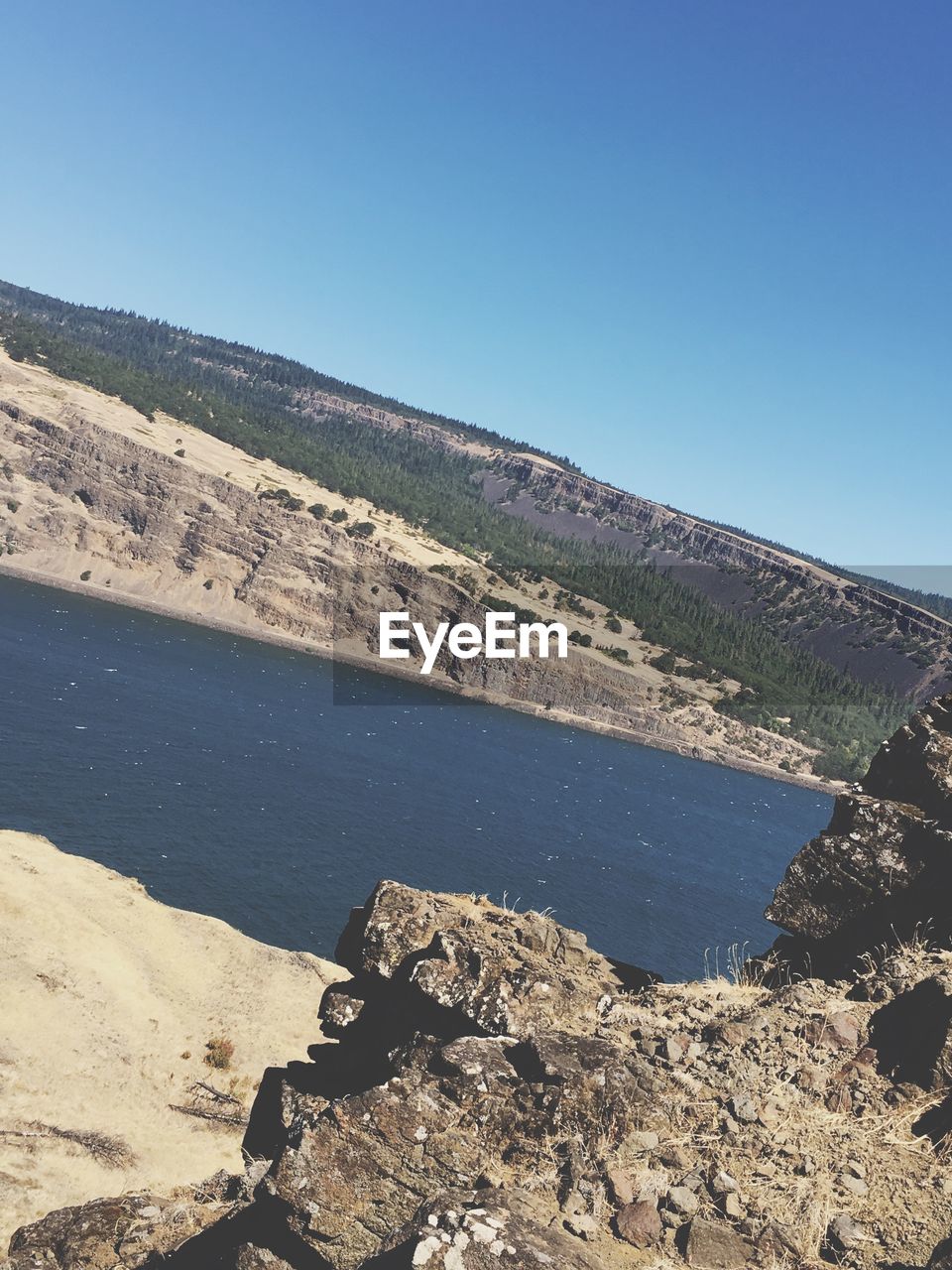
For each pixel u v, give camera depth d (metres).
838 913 10.11
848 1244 5.91
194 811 82.88
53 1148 27.98
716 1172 6.45
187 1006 42.12
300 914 65.56
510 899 81.94
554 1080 7.08
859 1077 7.33
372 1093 7.03
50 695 116.75
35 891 47.50
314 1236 6.40
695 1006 8.59
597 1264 5.66
